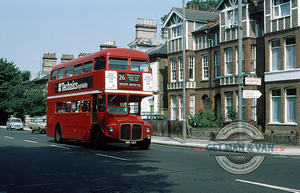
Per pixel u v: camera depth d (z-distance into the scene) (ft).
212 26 109.09
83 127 64.08
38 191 25.90
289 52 82.28
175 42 123.75
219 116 96.32
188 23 119.34
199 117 91.04
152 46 163.63
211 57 111.24
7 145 67.41
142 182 28.99
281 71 82.74
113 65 58.85
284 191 24.88
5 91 226.79
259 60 92.58
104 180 30.07
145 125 59.21
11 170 35.78
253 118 92.63
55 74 79.36
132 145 65.92
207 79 112.68
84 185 27.96
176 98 122.52
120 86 58.70
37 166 38.63
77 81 67.46
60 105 75.10
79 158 46.19
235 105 96.68
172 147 67.31
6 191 25.91
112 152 55.06
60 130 74.69
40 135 111.34
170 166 38.34
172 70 125.90
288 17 81.87
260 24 93.15
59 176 32.19
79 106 66.08
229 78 98.78
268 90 85.97
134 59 60.70
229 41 99.55
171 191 25.34
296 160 44.39
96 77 60.49
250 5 93.30
